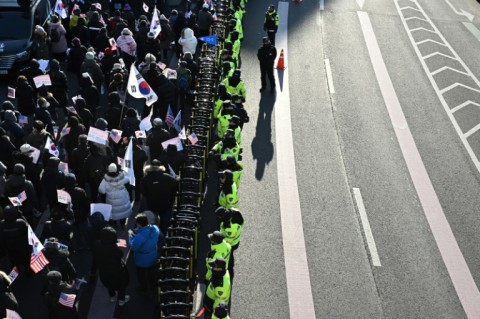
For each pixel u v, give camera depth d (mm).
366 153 17484
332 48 23781
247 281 12758
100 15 20391
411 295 12781
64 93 16422
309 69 22000
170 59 21031
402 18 27188
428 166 17109
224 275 10203
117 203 12328
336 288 12805
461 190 16203
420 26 26453
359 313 12250
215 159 13188
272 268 13164
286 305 12281
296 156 17062
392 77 21938
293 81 21062
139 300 12000
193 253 11625
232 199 12164
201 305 11945
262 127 18266
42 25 20516
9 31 19375
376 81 21562
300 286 12766
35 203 12258
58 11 18953
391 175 16594
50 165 12227
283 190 15648
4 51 18906
